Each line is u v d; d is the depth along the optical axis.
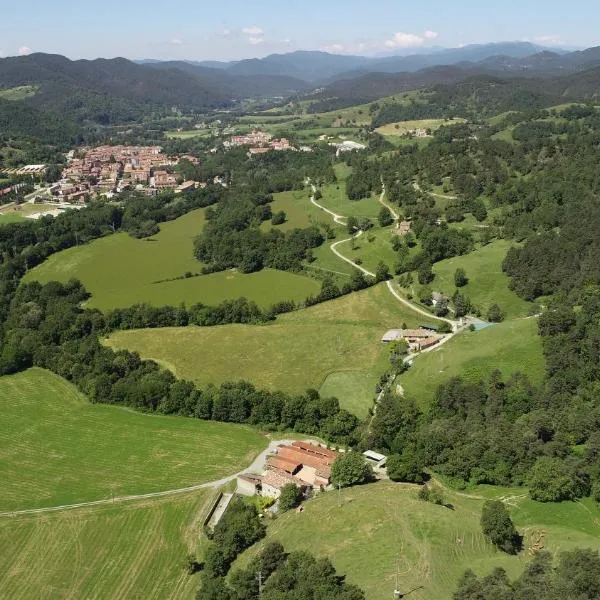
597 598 86.50
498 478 131.88
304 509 124.06
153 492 143.38
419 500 121.25
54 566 122.50
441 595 95.25
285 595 96.50
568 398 154.88
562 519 116.31
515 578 97.38
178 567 120.19
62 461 157.75
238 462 153.62
